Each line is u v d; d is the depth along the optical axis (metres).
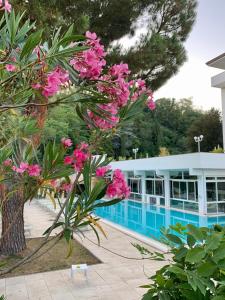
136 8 8.59
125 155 36.94
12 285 4.95
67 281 5.12
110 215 16.81
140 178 23.11
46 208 15.41
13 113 2.38
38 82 1.67
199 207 16.20
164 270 1.81
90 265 5.97
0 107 1.76
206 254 1.50
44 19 5.13
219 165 15.77
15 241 6.29
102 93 1.91
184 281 1.67
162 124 44.47
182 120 44.56
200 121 36.47
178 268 1.54
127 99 1.96
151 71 9.41
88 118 1.96
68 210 1.87
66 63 1.69
